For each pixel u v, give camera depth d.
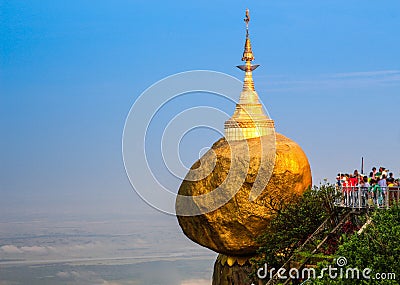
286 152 67.06
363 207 62.12
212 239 68.19
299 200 66.00
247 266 68.50
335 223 64.31
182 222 70.19
